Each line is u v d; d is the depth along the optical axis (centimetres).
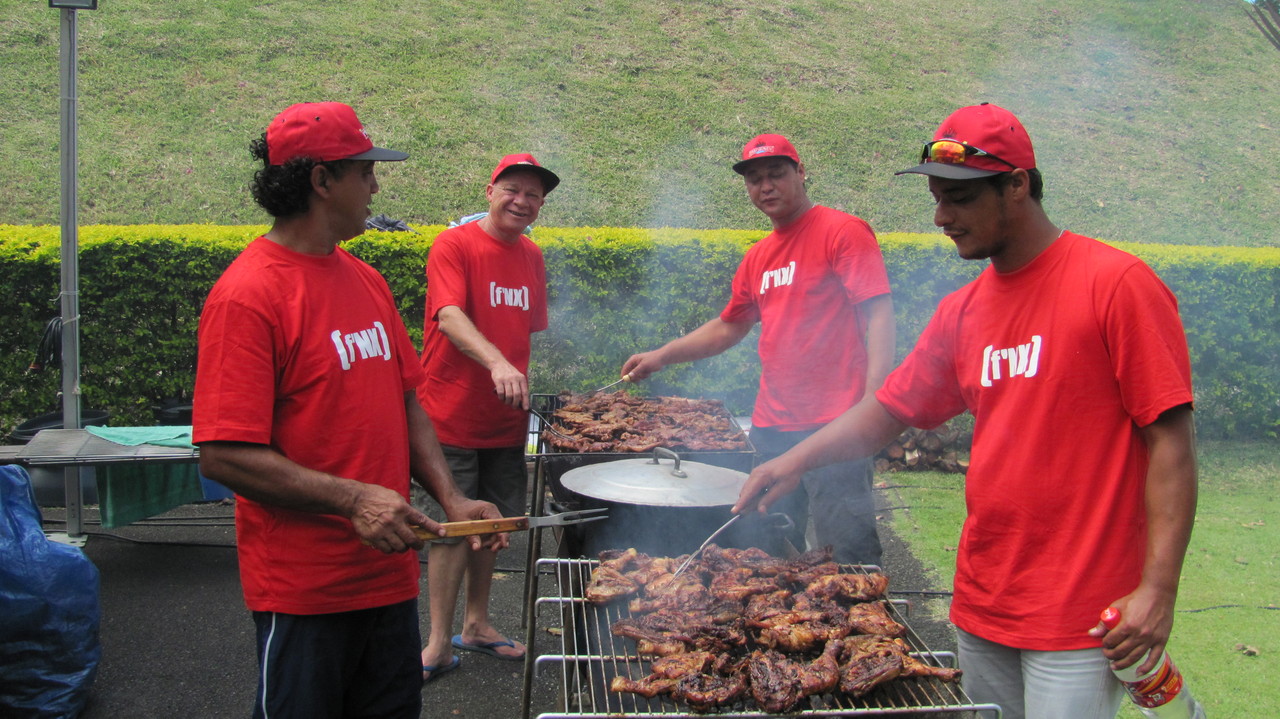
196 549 519
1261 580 469
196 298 632
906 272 704
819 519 373
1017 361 210
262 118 1082
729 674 213
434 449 262
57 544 335
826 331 365
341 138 214
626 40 1387
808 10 1572
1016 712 222
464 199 991
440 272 374
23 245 596
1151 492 191
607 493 276
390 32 1301
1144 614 185
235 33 1234
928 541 534
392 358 241
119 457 448
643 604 243
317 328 217
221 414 201
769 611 235
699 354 421
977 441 223
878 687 203
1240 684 360
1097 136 1308
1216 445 735
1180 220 1138
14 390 618
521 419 395
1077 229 1104
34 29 1160
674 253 684
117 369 627
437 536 219
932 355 245
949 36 1552
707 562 268
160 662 385
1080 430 200
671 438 380
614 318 688
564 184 1046
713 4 1535
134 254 613
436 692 368
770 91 1305
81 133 1005
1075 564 200
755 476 261
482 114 1152
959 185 206
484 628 401
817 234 364
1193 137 1325
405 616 242
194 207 929
